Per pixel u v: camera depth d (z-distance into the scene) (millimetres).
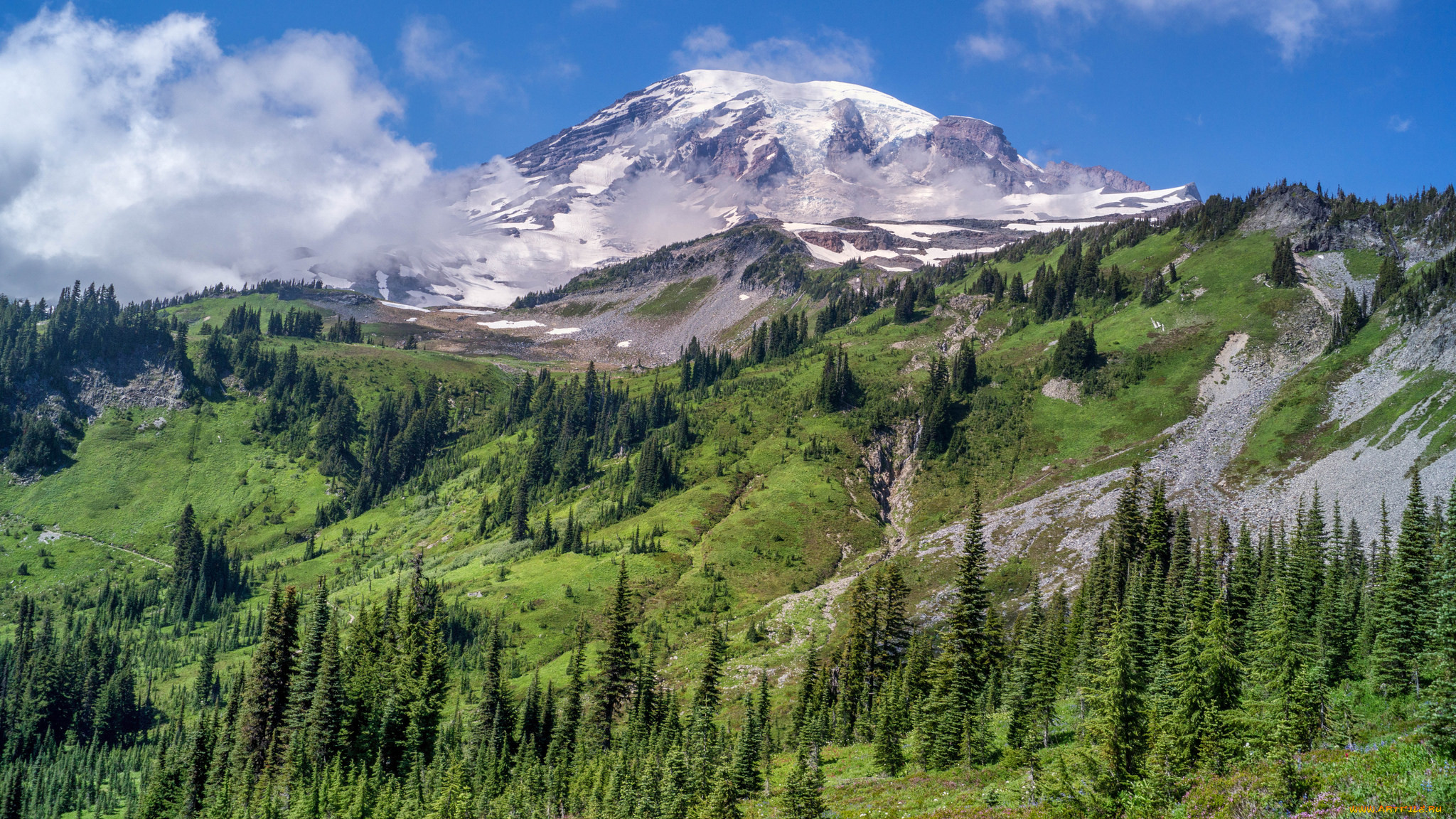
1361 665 84812
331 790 99000
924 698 98188
